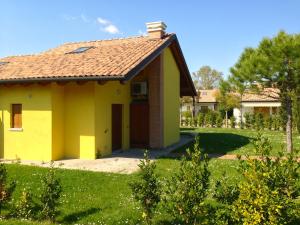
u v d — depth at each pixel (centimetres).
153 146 1677
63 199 814
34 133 1380
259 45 1505
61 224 661
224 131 2795
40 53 2017
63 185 930
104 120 1438
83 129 1380
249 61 1512
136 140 1717
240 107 3781
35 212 720
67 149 1407
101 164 1249
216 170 1106
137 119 1716
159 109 1670
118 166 1209
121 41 1995
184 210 551
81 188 905
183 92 2358
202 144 1836
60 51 2005
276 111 3809
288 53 1395
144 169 605
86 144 1375
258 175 524
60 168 1142
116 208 754
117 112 1606
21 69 1488
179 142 1955
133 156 1435
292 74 1459
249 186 525
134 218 687
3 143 1444
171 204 636
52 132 1347
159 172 1090
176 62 1962
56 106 1370
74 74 1263
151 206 604
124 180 985
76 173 1056
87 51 1667
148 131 1697
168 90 1814
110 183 953
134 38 2008
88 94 1370
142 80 1716
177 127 1997
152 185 603
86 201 800
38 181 976
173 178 583
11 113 1445
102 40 2112
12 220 661
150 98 1688
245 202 531
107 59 1416
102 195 847
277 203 506
